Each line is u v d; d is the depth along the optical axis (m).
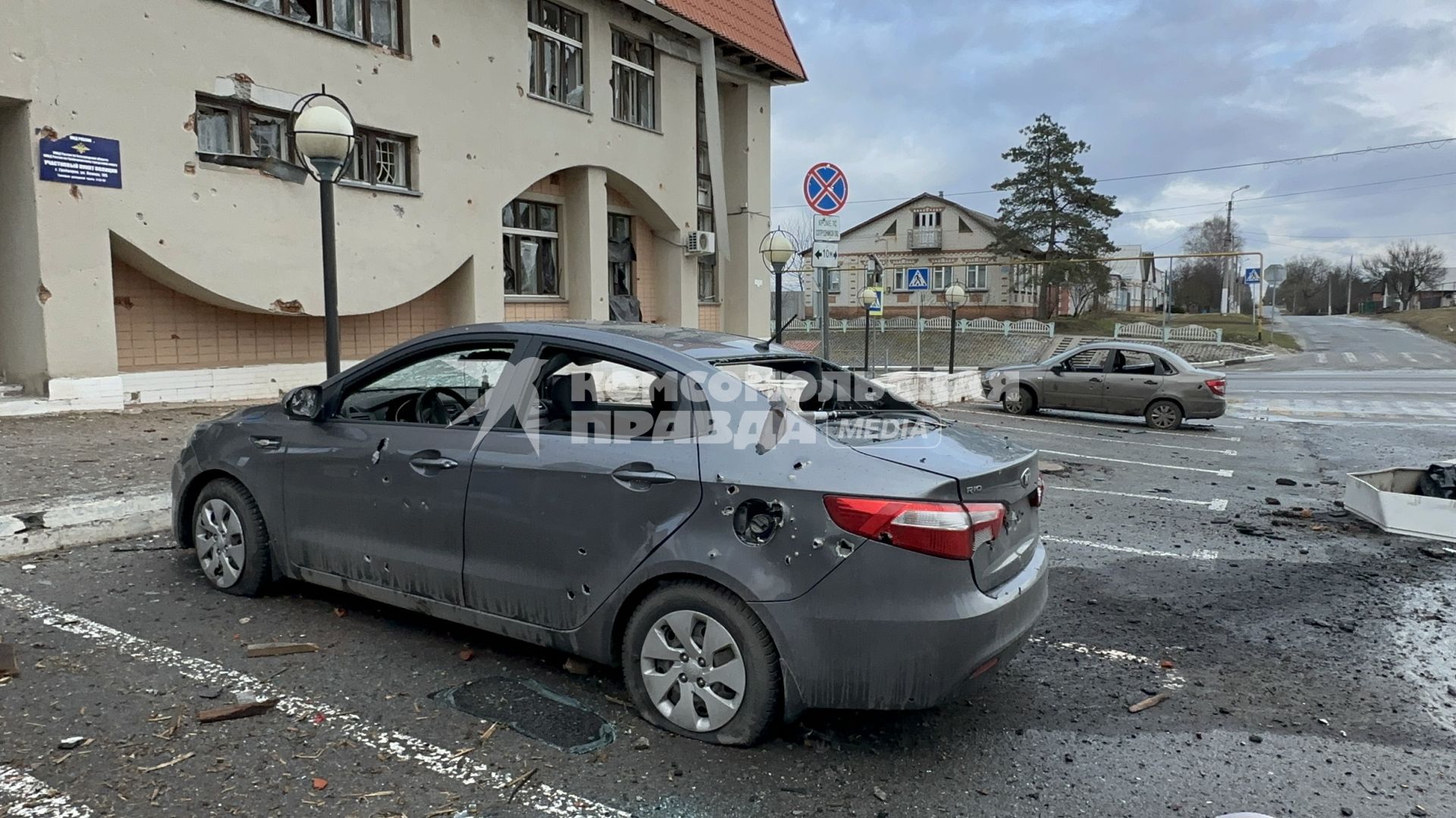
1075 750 3.43
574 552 3.52
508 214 15.94
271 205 11.27
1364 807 3.07
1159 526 7.38
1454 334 51.19
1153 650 4.54
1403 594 5.55
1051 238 51.84
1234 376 30.72
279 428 4.53
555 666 3.99
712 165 19.69
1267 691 4.06
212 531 4.79
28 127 8.97
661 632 3.40
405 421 4.48
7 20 8.73
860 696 3.09
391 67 12.75
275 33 11.18
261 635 4.22
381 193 12.69
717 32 18.72
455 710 3.53
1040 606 3.56
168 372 10.76
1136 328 48.47
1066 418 16.73
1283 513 7.85
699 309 21.12
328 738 3.27
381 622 4.45
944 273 60.03
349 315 12.48
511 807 2.87
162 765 3.02
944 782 3.14
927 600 3.03
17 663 3.78
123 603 4.59
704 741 3.32
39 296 9.19
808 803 2.97
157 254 10.12
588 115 16.48
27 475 6.58
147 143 9.94
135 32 9.76
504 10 14.57
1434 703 3.96
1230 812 3.02
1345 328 62.88
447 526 3.86
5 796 2.79
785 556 3.12
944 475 3.10
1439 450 12.72
